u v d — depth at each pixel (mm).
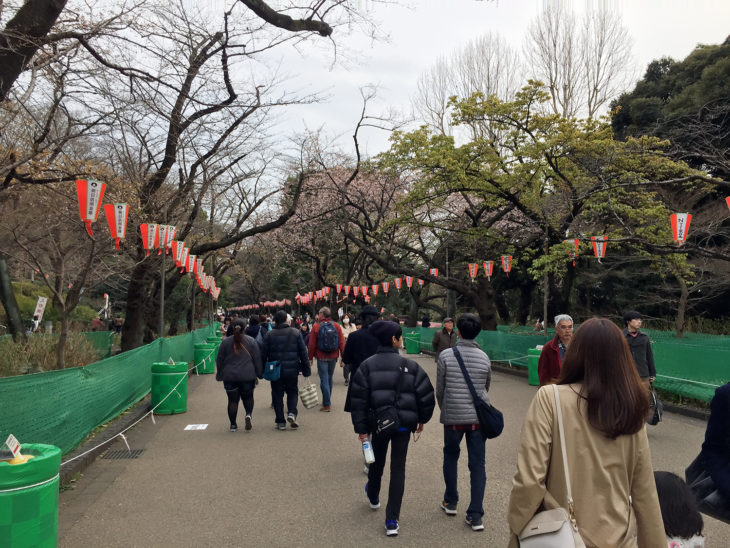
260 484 6203
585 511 2266
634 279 26000
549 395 2410
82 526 4949
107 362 8938
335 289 37438
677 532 2596
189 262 15016
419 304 36812
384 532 4832
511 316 40969
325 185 28422
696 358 11094
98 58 8508
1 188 9633
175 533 4793
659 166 15898
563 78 24469
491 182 17906
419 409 5152
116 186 12234
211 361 19484
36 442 5754
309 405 9195
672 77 23891
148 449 7859
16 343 14367
